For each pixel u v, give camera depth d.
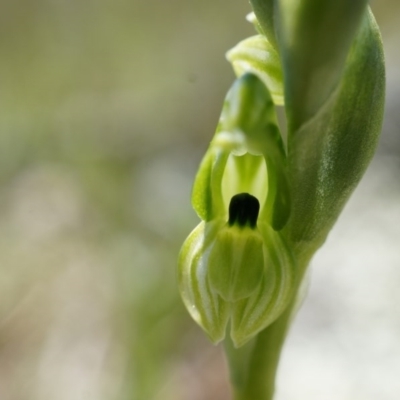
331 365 0.12
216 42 0.26
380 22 0.23
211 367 0.13
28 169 0.20
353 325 0.13
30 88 0.24
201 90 0.25
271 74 0.06
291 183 0.06
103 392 0.12
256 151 0.06
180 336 0.13
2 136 0.21
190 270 0.06
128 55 0.26
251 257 0.06
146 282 0.13
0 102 0.24
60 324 0.14
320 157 0.06
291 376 0.12
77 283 0.14
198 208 0.06
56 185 0.18
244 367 0.06
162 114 0.24
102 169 0.19
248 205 0.06
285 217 0.06
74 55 0.25
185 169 0.20
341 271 0.15
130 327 0.13
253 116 0.05
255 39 0.06
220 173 0.06
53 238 0.16
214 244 0.06
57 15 0.25
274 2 0.06
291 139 0.06
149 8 0.25
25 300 0.14
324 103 0.06
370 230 0.16
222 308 0.06
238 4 0.26
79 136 0.21
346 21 0.06
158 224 0.15
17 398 0.13
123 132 0.22
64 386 0.13
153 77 0.26
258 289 0.06
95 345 0.13
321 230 0.06
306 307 0.14
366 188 0.17
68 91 0.25
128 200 0.17
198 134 0.23
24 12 0.24
